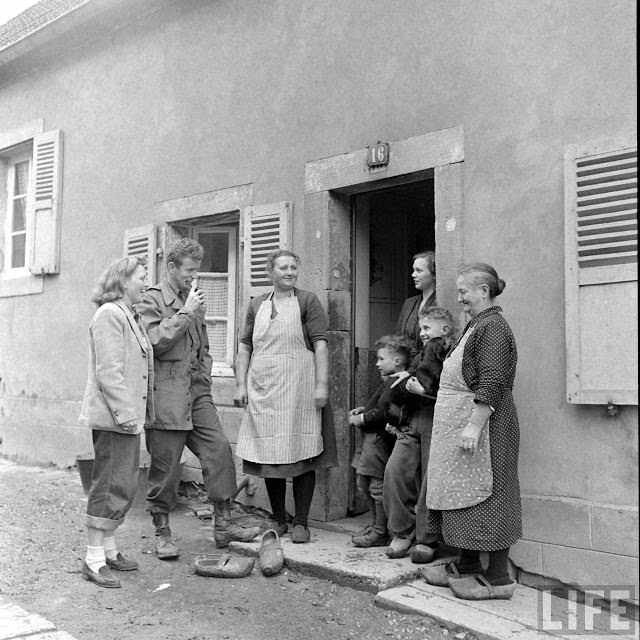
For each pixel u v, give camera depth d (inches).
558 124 147.9
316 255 193.2
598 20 143.3
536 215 150.3
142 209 250.4
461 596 136.4
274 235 204.1
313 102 196.7
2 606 136.6
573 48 146.6
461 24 164.9
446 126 166.7
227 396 221.8
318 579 153.6
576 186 142.3
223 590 149.0
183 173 235.3
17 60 303.9
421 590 141.6
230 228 237.8
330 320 190.9
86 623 131.6
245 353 186.5
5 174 331.9
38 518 206.1
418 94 172.7
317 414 175.6
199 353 176.6
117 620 133.4
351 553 162.4
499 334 132.7
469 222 161.2
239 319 212.5
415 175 175.3
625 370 134.2
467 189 161.8
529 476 147.9
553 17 149.6
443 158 166.1
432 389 149.6
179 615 136.3
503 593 136.5
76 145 283.0
